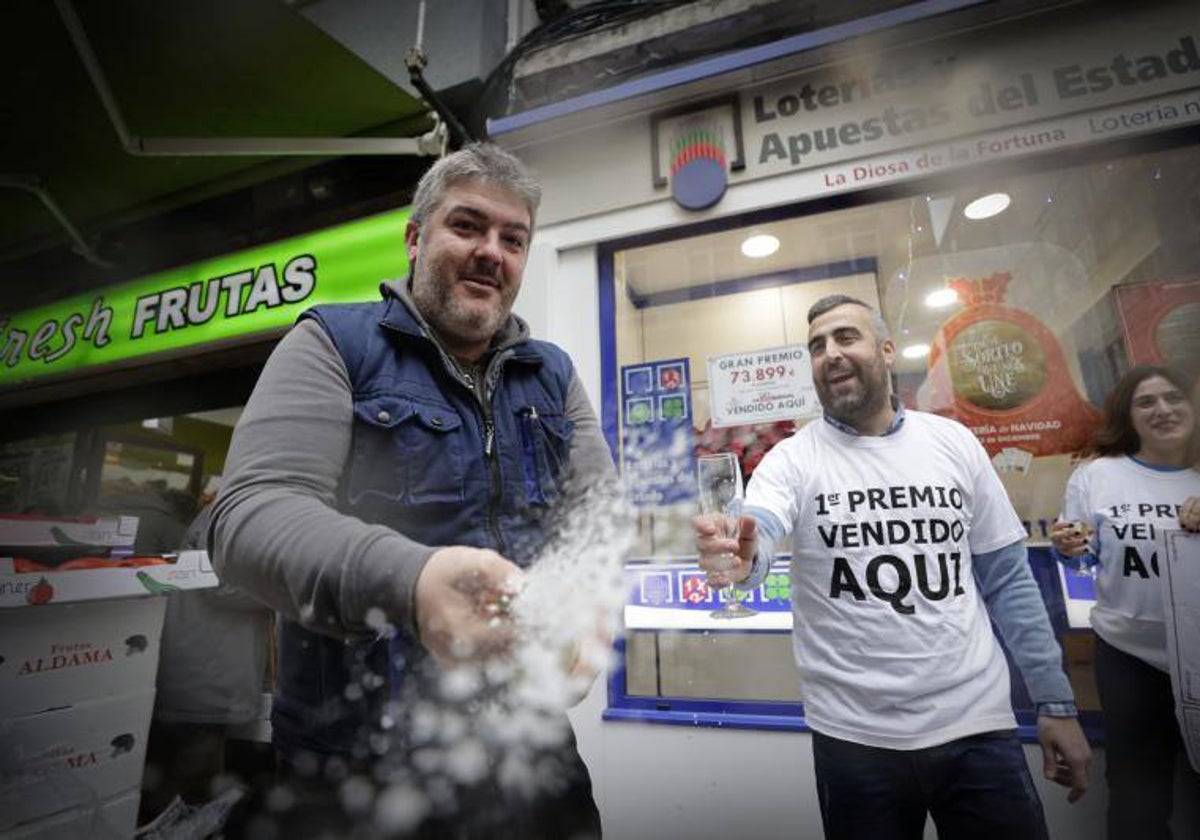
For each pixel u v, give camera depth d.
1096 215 1.62
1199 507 1.27
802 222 1.85
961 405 1.65
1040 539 1.52
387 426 0.67
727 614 1.60
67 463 2.71
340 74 1.87
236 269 2.26
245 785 1.61
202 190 2.36
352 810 0.64
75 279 2.71
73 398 2.76
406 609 0.42
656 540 1.79
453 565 0.43
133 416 2.66
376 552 0.44
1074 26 1.63
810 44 1.71
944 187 1.73
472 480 0.71
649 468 1.86
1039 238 1.66
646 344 1.95
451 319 0.76
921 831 1.05
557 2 2.21
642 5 2.05
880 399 1.23
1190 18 1.57
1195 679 1.19
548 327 1.93
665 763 1.60
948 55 1.70
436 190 0.79
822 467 1.23
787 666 1.62
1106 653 1.34
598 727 1.67
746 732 1.56
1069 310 1.61
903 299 1.76
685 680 1.67
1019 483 1.57
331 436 0.62
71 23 1.63
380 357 0.70
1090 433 1.53
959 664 1.04
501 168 0.79
